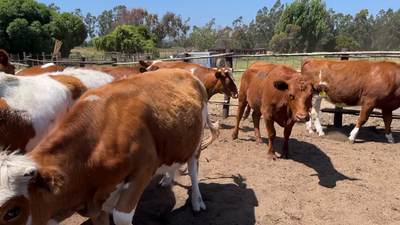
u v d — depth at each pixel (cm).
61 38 3925
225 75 787
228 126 868
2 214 208
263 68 648
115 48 4622
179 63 832
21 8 3662
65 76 432
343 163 584
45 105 374
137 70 674
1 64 632
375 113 785
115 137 272
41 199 233
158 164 326
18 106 350
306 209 422
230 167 563
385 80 675
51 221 258
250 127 854
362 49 8006
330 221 394
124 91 304
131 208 284
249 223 389
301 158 611
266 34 7912
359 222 391
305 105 483
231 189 477
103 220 321
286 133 596
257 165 573
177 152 340
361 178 518
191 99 363
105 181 271
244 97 704
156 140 311
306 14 5888
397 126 848
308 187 486
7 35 3562
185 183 498
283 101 539
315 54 859
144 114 298
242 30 7462
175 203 436
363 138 750
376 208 423
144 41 4694
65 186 247
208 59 2292
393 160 598
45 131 372
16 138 347
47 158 242
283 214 407
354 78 711
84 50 6969
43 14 3844
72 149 256
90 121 270
